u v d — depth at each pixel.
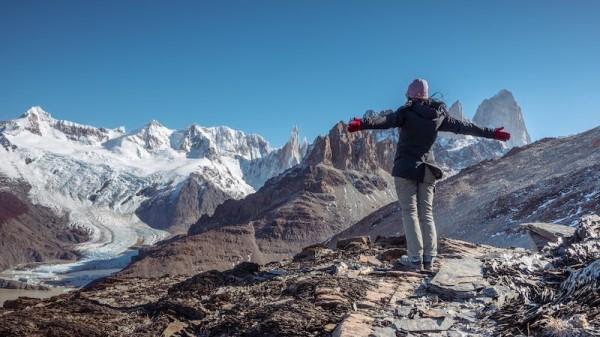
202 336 6.75
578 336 4.84
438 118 7.89
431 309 6.46
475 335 5.68
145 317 7.74
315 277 8.67
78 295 9.87
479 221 97.75
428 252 8.29
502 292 6.77
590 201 75.19
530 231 10.96
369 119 7.75
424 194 8.29
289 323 6.30
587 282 5.81
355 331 5.70
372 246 12.32
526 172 118.69
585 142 119.12
